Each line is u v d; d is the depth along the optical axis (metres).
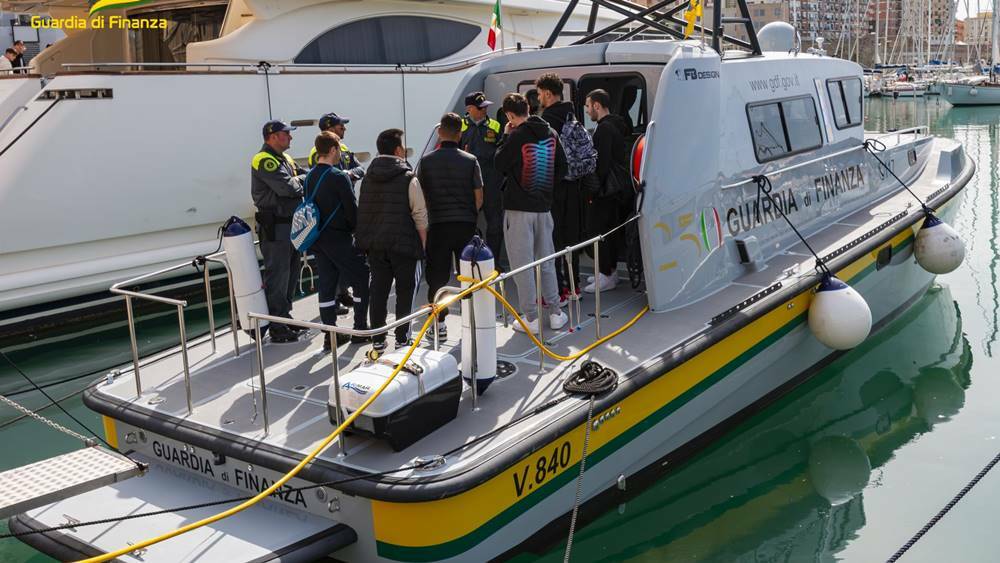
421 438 3.98
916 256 7.63
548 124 5.24
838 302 5.85
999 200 13.87
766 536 4.70
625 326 5.25
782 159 6.58
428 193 5.15
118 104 8.32
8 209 7.89
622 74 6.14
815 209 7.05
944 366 7.07
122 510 4.08
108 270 8.56
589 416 4.23
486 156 6.22
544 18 12.48
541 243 5.12
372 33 10.61
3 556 4.78
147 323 8.67
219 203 9.20
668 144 5.30
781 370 6.10
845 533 4.73
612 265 5.95
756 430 5.96
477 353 4.31
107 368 7.46
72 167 8.16
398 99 10.52
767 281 5.96
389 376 3.90
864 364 7.12
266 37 9.66
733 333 5.29
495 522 3.88
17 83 8.01
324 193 4.99
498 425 4.09
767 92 6.48
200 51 9.62
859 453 5.64
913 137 9.73
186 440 4.24
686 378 5.03
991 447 5.70
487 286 4.26
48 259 8.27
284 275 5.54
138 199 8.62
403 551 3.71
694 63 5.48
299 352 5.27
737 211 6.04
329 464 3.81
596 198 5.77
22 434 6.32
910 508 4.97
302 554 3.63
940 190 8.38
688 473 5.34
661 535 4.68
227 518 3.96
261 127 9.37
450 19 11.37
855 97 7.82
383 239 4.79
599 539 4.60
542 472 4.09
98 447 4.47
